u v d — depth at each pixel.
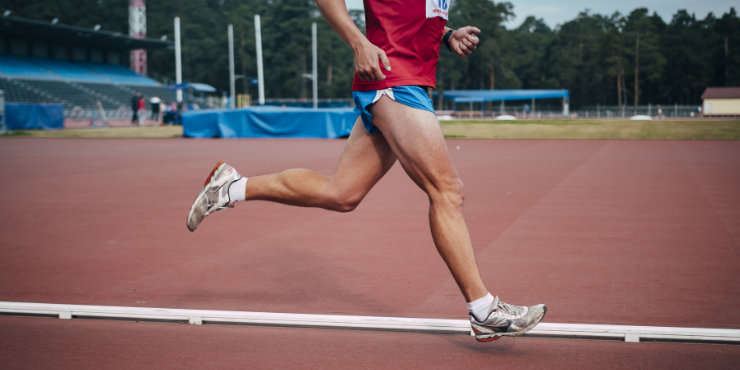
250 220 6.05
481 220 5.98
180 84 43.72
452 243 2.50
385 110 2.48
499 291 3.58
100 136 25.14
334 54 105.75
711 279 3.81
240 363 2.53
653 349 2.64
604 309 3.23
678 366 2.46
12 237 5.31
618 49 95.31
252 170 11.10
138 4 64.62
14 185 9.09
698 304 3.31
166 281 3.86
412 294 3.54
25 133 27.05
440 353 2.63
